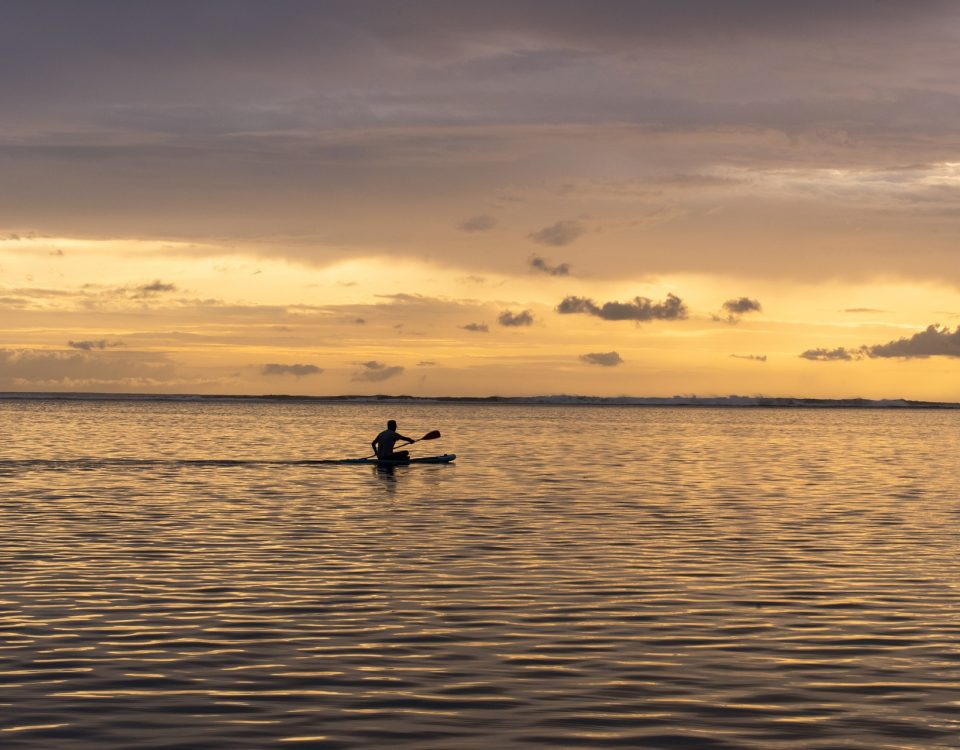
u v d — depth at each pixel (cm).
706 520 3166
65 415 16412
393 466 5416
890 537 2811
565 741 1198
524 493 3978
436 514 3259
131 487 4038
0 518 3067
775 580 2166
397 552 2492
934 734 1228
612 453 7038
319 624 1750
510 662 1526
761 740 1205
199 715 1277
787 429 14488
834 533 2888
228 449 6925
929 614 1855
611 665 1512
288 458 5941
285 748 1166
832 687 1411
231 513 3234
